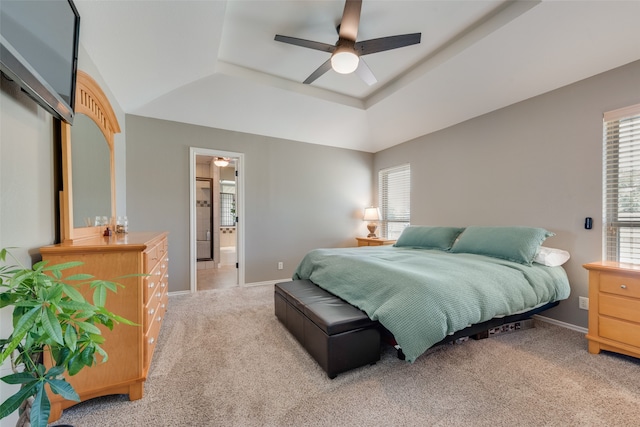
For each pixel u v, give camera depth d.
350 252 2.98
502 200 3.07
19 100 1.21
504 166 3.05
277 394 1.55
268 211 4.16
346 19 1.89
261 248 4.11
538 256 2.38
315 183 4.55
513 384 1.63
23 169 1.23
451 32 2.39
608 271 1.95
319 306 1.97
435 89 3.08
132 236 2.07
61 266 0.89
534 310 2.25
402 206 4.57
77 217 1.73
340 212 4.78
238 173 3.98
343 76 3.19
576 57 2.27
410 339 1.56
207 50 2.43
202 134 3.70
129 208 3.25
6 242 1.11
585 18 1.97
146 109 3.26
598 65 2.29
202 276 4.78
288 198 4.32
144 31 1.96
